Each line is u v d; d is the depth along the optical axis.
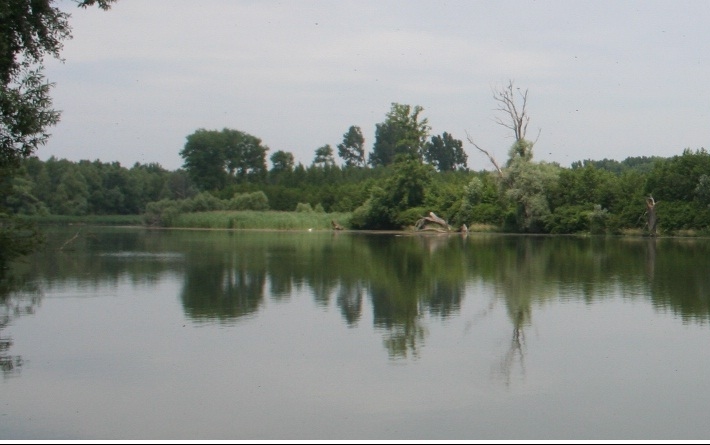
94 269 33.84
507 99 77.31
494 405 12.25
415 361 15.16
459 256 42.59
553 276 30.75
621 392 12.98
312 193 112.69
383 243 57.72
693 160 69.06
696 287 26.75
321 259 40.22
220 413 11.86
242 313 21.09
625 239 63.75
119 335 17.84
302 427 11.21
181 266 35.44
